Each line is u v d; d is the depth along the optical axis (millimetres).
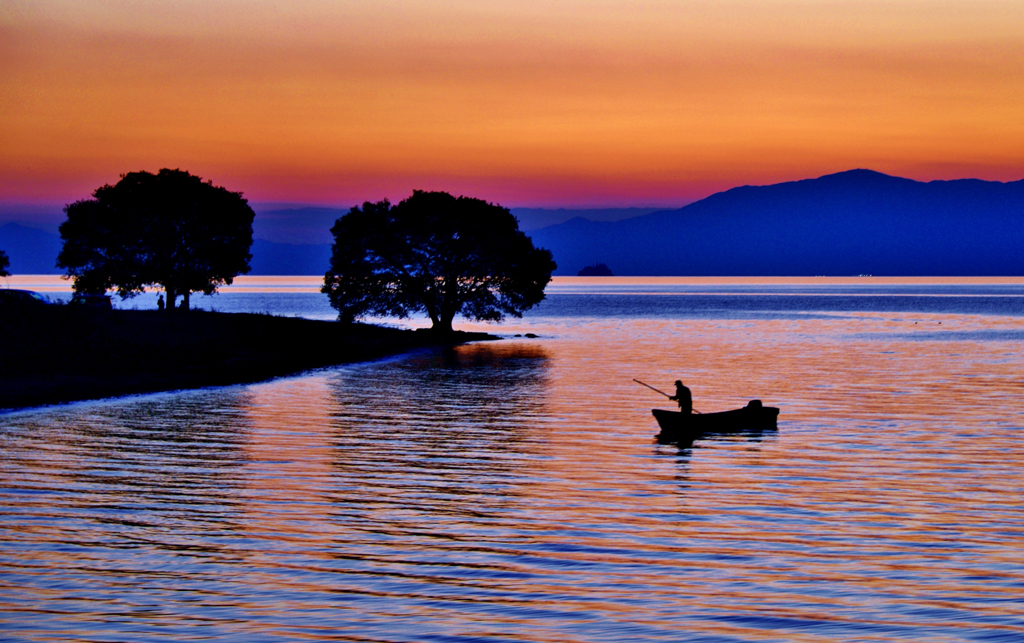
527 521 35562
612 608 26281
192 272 150750
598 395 78562
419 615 25688
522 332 181125
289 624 24969
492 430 58719
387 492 40469
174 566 29797
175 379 86688
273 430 58062
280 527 34531
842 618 25516
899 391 82062
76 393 74750
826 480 43469
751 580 28656
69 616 25375
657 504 38406
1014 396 77938
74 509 36938
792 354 126375
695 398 77062
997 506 38125
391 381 89625
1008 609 26141
